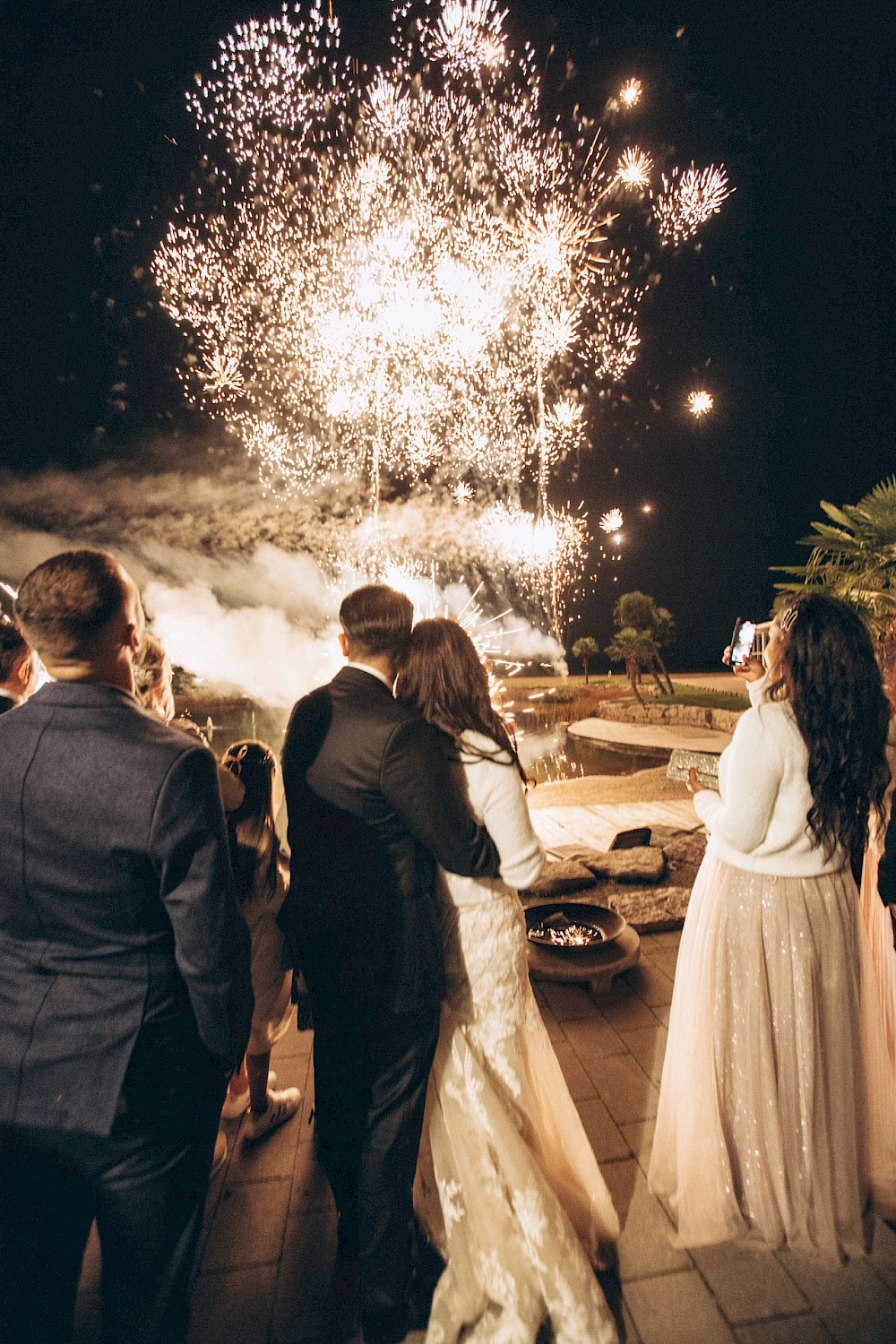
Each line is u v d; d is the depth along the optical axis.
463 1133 1.59
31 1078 1.16
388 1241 1.57
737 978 1.87
